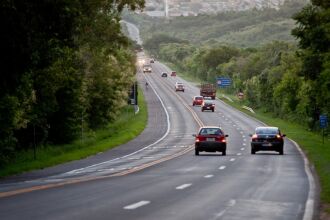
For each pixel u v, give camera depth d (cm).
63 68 7006
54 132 8475
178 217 2314
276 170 5038
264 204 2781
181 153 7681
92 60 9200
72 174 4738
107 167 5500
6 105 5512
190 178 4162
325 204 2828
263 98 19275
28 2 4512
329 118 10212
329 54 7050
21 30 4512
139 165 5650
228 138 10912
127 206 2598
